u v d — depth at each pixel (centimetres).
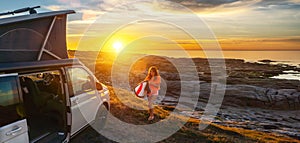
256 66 10356
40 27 386
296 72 8419
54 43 421
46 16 387
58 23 426
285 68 10006
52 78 518
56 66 395
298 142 840
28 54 362
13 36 333
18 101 308
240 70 8238
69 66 437
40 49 385
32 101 489
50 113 484
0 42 314
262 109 3011
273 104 3053
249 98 3189
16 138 299
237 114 2550
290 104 3058
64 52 450
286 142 802
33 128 448
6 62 304
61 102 484
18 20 335
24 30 352
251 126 1709
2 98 285
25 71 326
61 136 427
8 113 291
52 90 517
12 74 303
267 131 1577
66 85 420
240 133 791
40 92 503
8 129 286
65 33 448
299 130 1784
